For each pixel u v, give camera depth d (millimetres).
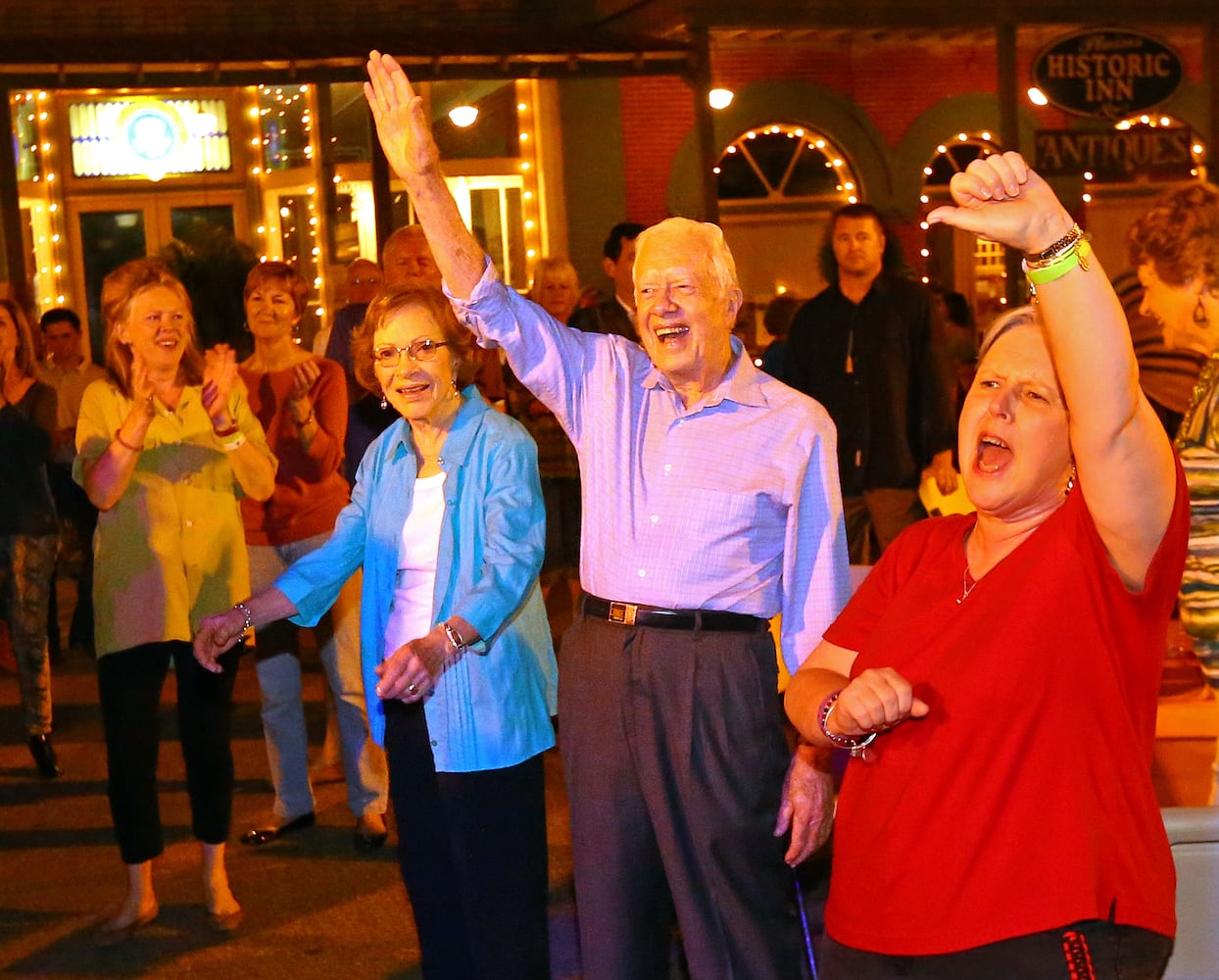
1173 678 6031
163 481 4648
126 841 4844
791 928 3250
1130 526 2291
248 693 8289
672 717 3141
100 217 14164
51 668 9141
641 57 10789
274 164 14367
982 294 15617
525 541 3572
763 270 15156
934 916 2332
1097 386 2207
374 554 3756
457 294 3275
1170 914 2301
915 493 6996
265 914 5051
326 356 6770
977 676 2357
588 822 3234
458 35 11273
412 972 4551
